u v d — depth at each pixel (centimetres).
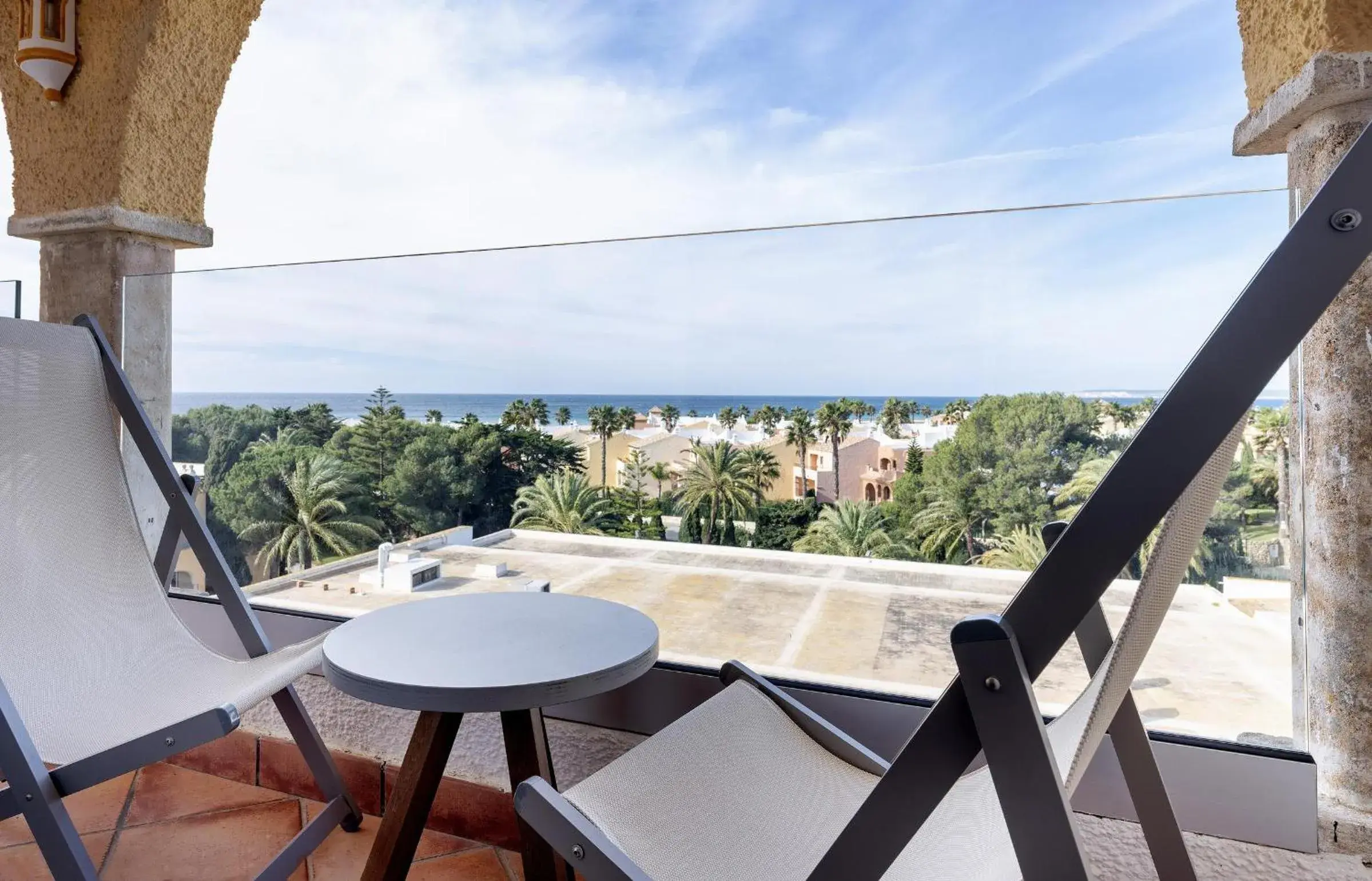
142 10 193
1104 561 55
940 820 89
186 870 150
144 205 205
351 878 149
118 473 163
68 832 112
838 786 102
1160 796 93
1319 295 51
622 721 155
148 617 154
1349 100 106
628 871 74
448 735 114
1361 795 111
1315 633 115
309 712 180
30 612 142
